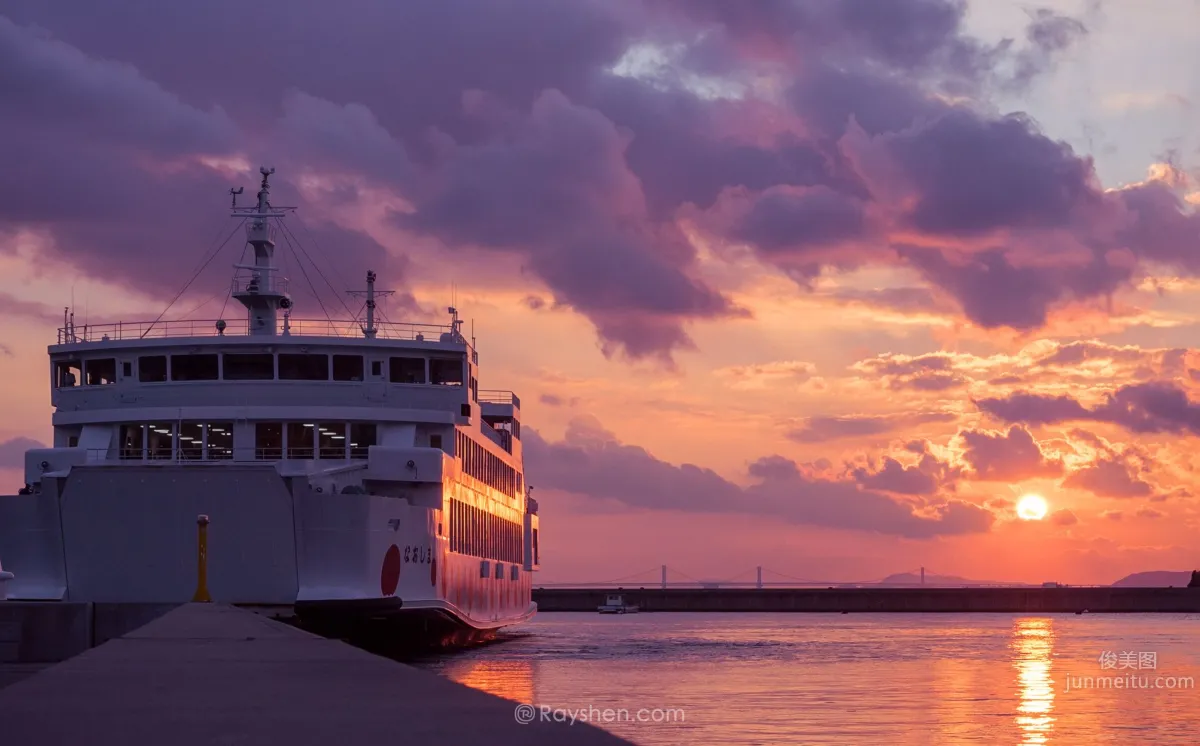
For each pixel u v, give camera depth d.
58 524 53.75
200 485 53.03
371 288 83.38
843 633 155.75
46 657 48.19
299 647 26.23
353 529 54.34
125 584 53.91
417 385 65.38
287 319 71.19
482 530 76.69
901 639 136.25
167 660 22.55
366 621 63.16
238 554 53.66
